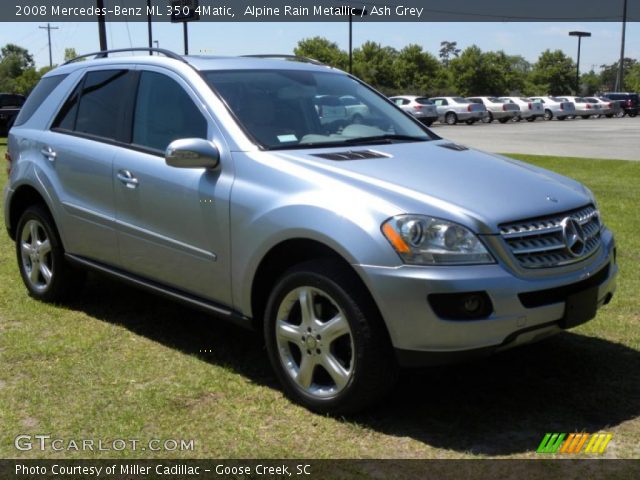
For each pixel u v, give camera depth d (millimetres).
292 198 3686
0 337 4789
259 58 5086
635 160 16094
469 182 3732
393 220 3361
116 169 4660
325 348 3594
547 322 3459
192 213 4156
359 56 89812
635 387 3979
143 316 5258
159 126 4555
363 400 3510
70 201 5062
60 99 5457
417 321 3285
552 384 4027
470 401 3826
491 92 98062
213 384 4047
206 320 5176
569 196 3826
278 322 3791
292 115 4449
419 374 4176
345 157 3990
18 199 5691
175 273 4371
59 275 5375
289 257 3885
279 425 3570
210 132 4227
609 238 4082
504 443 3381
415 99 38562
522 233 3439
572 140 24375
